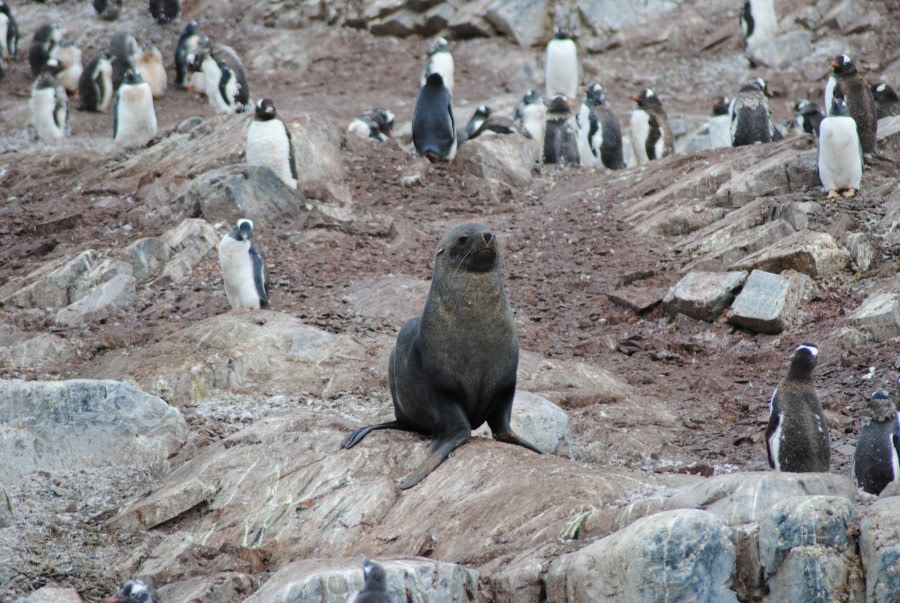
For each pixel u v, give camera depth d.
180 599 9.23
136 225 23.77
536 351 17.86
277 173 24.67
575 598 8.49
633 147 32.91
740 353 17.66
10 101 39.06
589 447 13.64
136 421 13.31
